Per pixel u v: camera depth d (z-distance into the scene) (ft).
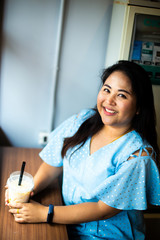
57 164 3.94
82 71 5.41
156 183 3.51
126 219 3.64
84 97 5.61
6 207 3.31
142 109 3.45
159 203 3.61
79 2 4.96
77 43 5.21
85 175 3.55
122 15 4.82
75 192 3.64
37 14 4.87
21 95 5.31
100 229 3.52
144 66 5.07
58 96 5.50
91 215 3.29
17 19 4.83
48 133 5.60
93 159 3.53
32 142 5.70
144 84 3.28
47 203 3.54
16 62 5.08
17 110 5.39
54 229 3.11
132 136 3.52
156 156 3.64
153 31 4.97
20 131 5.56
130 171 3.24
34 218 3.12
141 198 3.32
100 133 3.70
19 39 4.95
